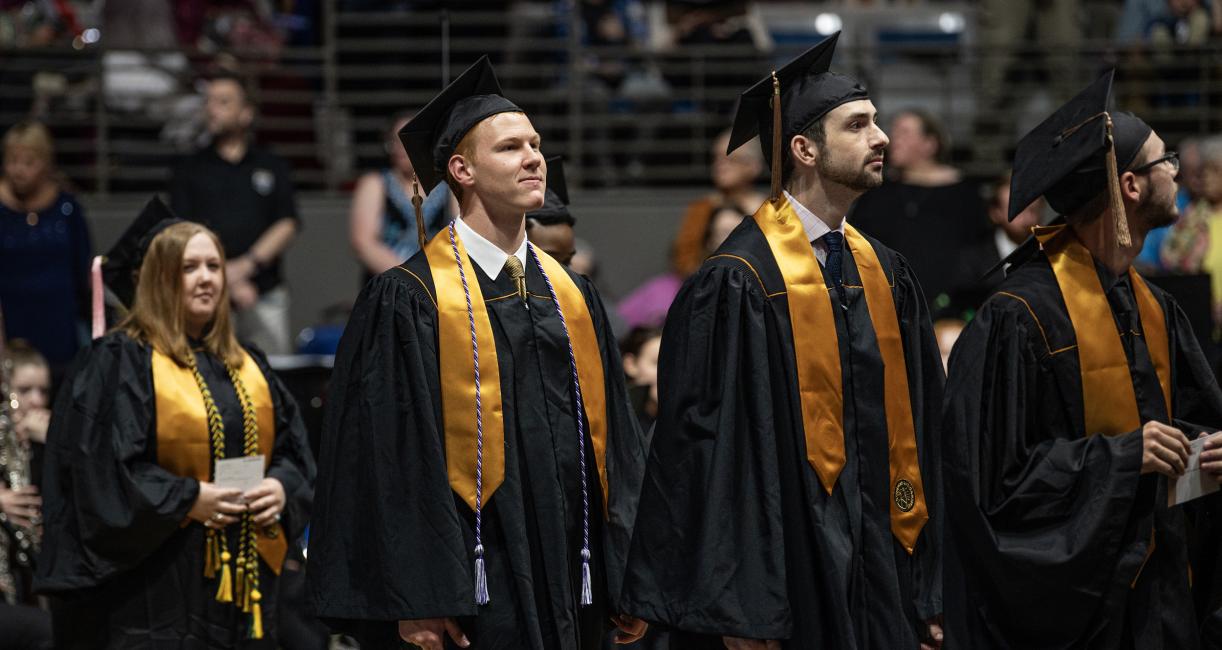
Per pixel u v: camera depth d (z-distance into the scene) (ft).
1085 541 33.73
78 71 82.48
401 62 86.53
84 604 43.09
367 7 84.38
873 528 33.71
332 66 83.46
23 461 50.98
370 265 68.18
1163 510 34.96
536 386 34.65
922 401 35.19
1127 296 36.06
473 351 34.12
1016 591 34.42
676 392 33.86
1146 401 35.60
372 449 33.50
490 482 33.81
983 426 35.01
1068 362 35.19
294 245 80.59
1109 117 34.94
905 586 34.12
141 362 43.47
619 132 86.17
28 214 69.72
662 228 81.97
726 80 85.56
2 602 48.78
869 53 85.81
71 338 70.23
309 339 69.62
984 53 85.35
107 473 42.24
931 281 66.64
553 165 42.88
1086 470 34.14
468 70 34.68
